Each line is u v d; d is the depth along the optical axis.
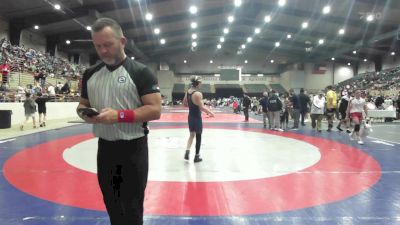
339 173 6.17
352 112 10.88
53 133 12.68
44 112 15.45
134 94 2.18
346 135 12.55
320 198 4.64
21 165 6.70
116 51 2.12
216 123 18.11
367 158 7.75
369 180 5.66
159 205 4.30
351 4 26.41
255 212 4.07
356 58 46.47
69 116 23.61
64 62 32.31
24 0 21.58
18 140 10.55
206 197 4.65
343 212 4.08
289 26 36.84
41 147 9.08
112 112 2.04
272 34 41.56
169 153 8.22
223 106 47.97
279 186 5.25
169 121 19.31
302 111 16.77
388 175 6.03
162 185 5.25
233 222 3.74
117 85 2.16
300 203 4.42
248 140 10.85
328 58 47.47
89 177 5.73
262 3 30.55
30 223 3.67
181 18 30.66
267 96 15.60
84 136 11.68
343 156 7.99
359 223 3.72
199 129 7.13
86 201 4.44
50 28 29.14
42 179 5.59
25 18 25.25
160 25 32.38
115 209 2.25
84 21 25.23
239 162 7.16
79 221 3.73
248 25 37.62
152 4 25.88
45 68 26.17
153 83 2.22
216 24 37.34
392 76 39.31
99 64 2.33
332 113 13.97
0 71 18.39
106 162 2.23
